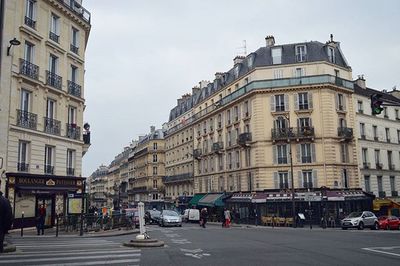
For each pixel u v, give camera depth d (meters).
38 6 23.33
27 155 21.95
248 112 39.25
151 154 77.56
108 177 135.75
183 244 15.33
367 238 18.83
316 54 38.38
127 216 25.89
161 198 72.81
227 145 43.28
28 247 13.20
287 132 36.06
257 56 40.66
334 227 32.47
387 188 40.00
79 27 27.73
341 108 37.34
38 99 22.83
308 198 32.09
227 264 9.75
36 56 22.91
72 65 26.72
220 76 48.56
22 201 21.70
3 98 20.17
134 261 10.01
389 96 44.56
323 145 35.53
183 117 59.94
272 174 36.41
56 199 24.41
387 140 41.47
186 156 56.12
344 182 35.88
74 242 15.54
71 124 25.86
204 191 48.50
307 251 12.88
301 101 36.94
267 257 11.24
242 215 39.22
